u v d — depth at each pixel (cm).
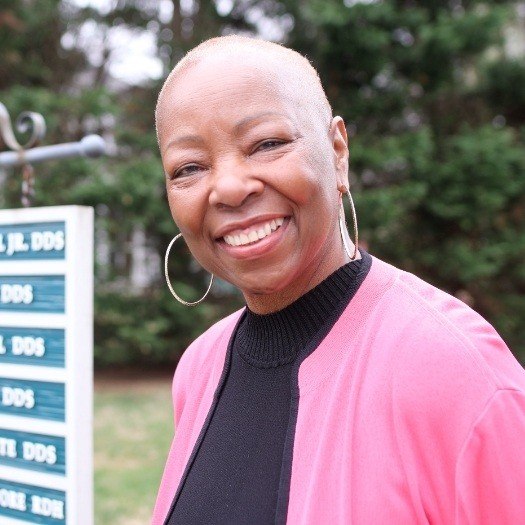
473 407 89
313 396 103
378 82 950
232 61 104
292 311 111
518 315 1027
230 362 124
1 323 221
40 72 994
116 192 859
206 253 111
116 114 918
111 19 1088
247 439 110
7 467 219
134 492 479
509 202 1016
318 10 862
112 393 869
